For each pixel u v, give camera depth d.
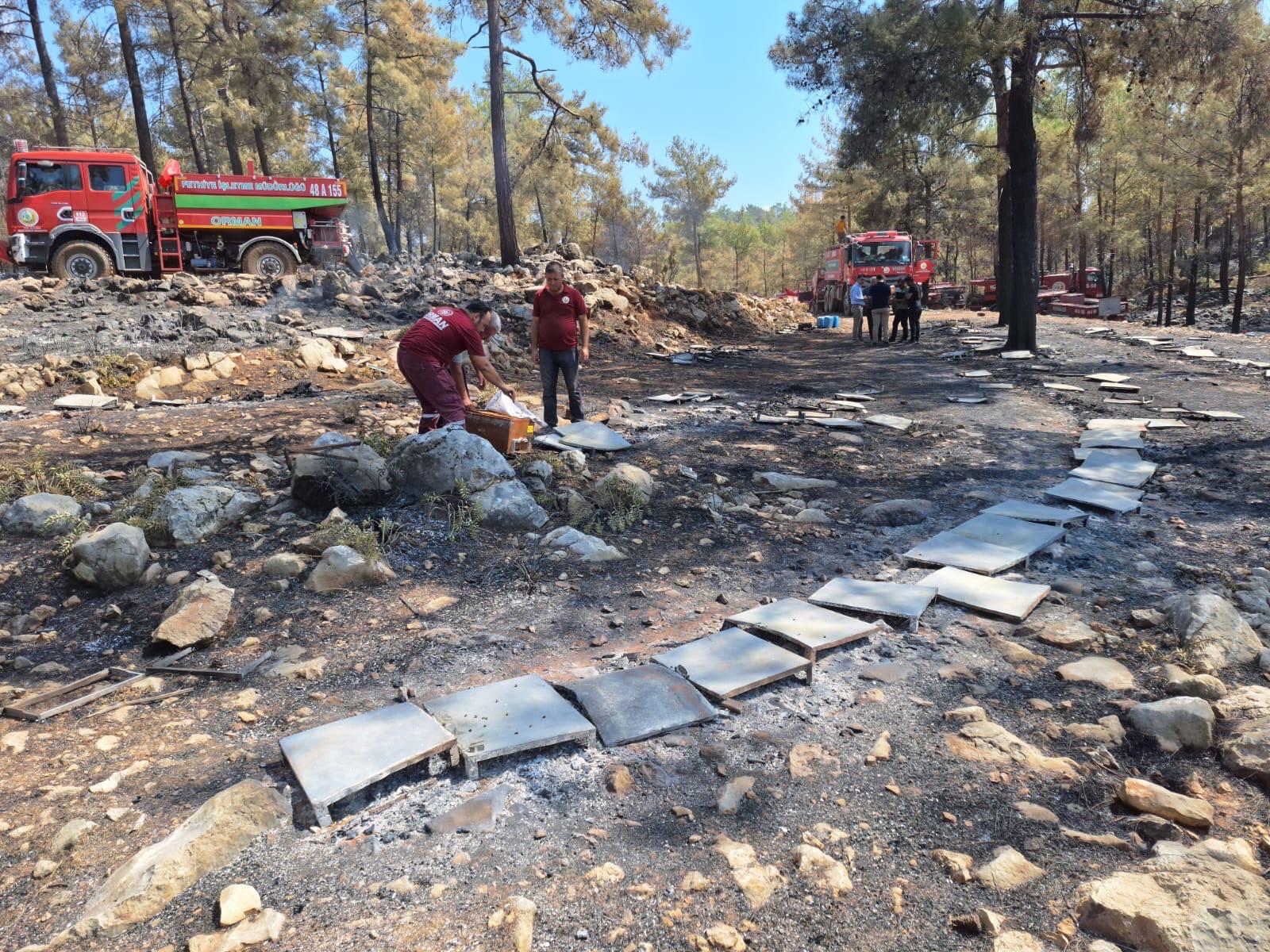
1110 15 15.11
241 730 3.27
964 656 3.79
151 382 9.64
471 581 4.73
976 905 2.23
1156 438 8.37
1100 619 4.16
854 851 2.46
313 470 5.53
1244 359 13.88
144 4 26.02
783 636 3.86
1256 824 2.58
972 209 44.44
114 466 6.49
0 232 31.42
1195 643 3.74
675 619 4.29
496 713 3.13
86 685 3.68
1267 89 17.06
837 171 45.91
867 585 4.53
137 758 3.06
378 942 2.10
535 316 7.89
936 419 9.65
